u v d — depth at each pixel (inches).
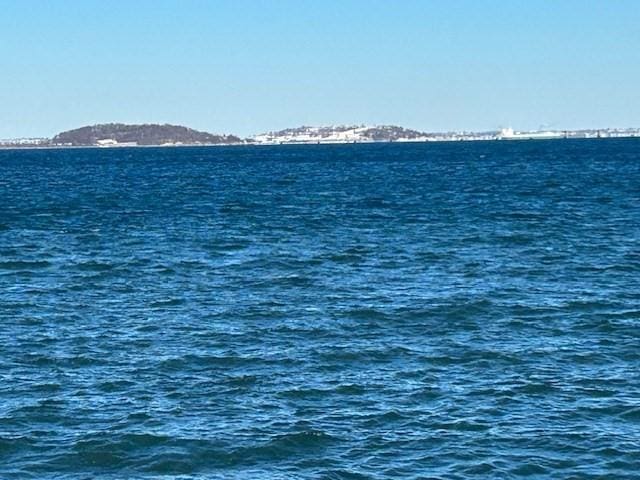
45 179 6210.6
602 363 1295.5
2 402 1132.5
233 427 1048.8
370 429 1046.4
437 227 2842.0
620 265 2079.2
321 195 4269.2
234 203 3821.4
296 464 959.0
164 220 3115.2
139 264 2135.8
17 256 2272.4
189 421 1067.3
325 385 1195.9
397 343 1398.9
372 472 939.3
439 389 1179.3
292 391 1170.6
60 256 2268.7
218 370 1262.3
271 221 3053.6
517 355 1332.4
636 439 1018.1
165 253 2311.8
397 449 993.5
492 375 1238.9
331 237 2608.3
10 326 1523.1
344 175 6309.1
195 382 1208.2
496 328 1497.3
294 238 2593.5
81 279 1953.7
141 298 1750.7
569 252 2290.8
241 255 2268.7
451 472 939.3
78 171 7662.4
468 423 1060.5
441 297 1724.9
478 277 1946.4
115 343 1406.3
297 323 1530.5
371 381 1211.9
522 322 1534.2
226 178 6107.3
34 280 1947.6
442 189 4598.9
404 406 1117.7
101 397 1152.8
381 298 1724.9
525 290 1797.5
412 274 1989.4
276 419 1074.1
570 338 1432.1
